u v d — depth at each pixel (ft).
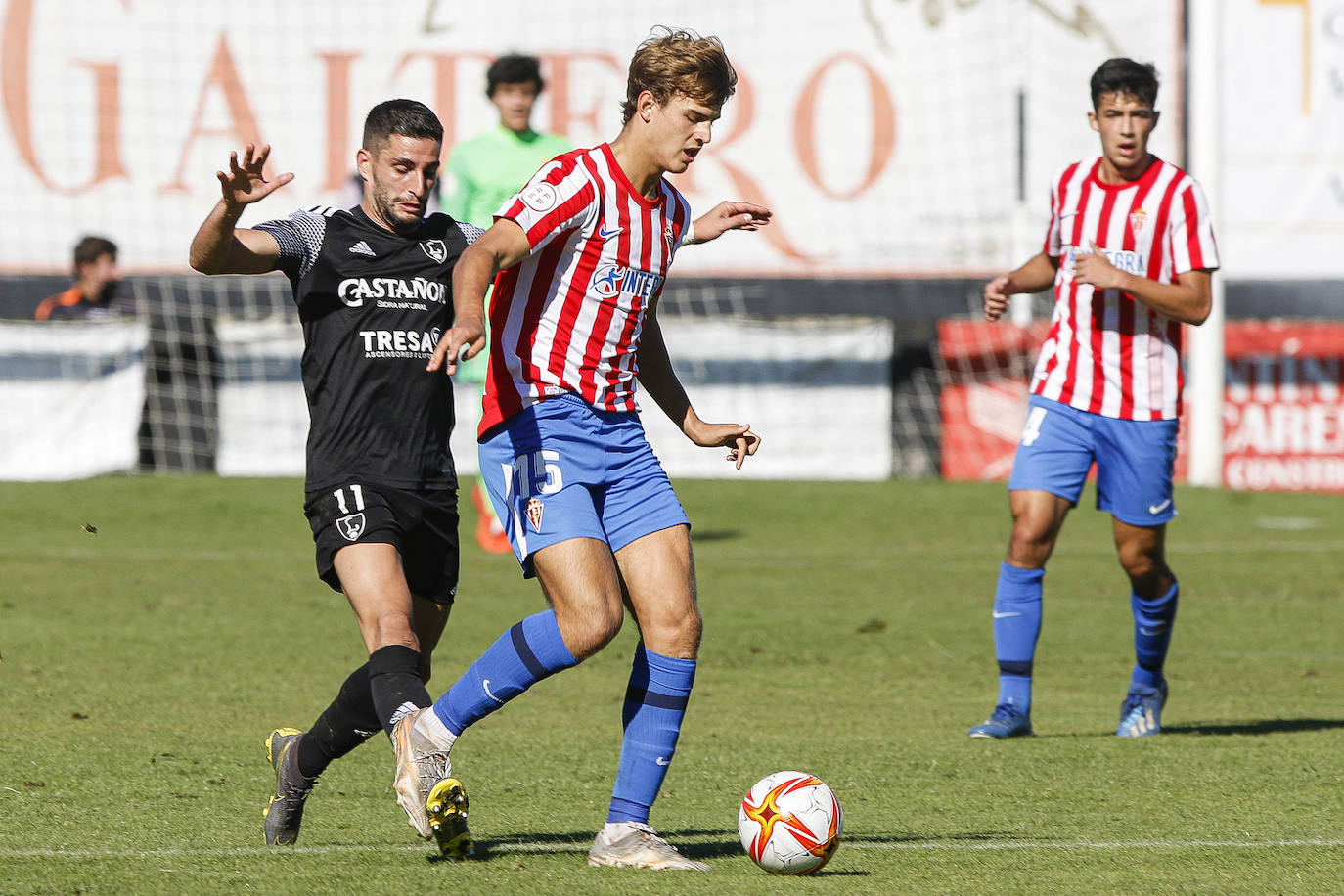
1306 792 61.87
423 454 53.52
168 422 174.70
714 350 183.93
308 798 59.36
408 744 46.60
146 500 156.87
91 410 171.94
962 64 185.88
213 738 70.54
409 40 183.93
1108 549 149.69
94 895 43.75
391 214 54.03
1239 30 184.65
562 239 48.96
